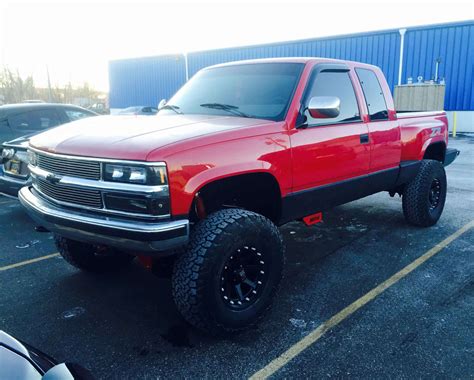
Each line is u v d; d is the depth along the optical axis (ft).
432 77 59.11
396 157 15.71
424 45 59.00
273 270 10.37
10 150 18.08
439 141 18.85
